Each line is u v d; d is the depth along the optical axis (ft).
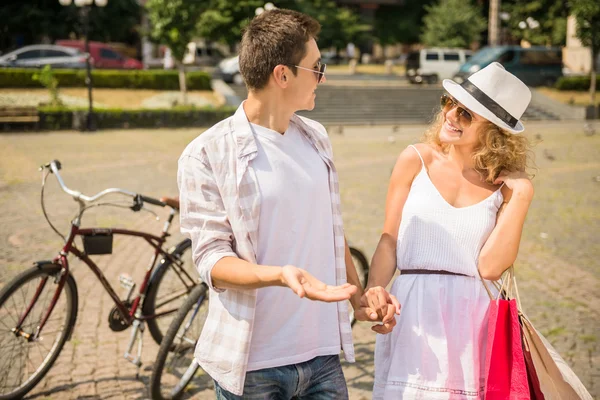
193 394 11.94
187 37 77.46
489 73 7.47
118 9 128.88
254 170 6.31
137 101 77.46
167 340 11.10
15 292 11.30
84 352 13.53
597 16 82.02
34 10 119.96
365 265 14.48
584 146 55.26
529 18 125.29
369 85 95.50
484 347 7.43
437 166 7.93
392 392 7.29
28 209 27.45
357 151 51.24
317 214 6.66
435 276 7.58
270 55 6.23
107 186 33.35
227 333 6.38
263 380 6.44
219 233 6.25
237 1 123.24
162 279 12.82
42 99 72.90
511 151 7.57
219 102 79.92
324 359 6.88
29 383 11.56
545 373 7.30
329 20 149.89
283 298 6.45
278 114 6.48
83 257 11.94
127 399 11.64
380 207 29.63
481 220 7.59
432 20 133.39
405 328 7.44
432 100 87.15
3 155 43.98
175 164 41.93
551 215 28.17
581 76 94.02
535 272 19.79
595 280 19.03
